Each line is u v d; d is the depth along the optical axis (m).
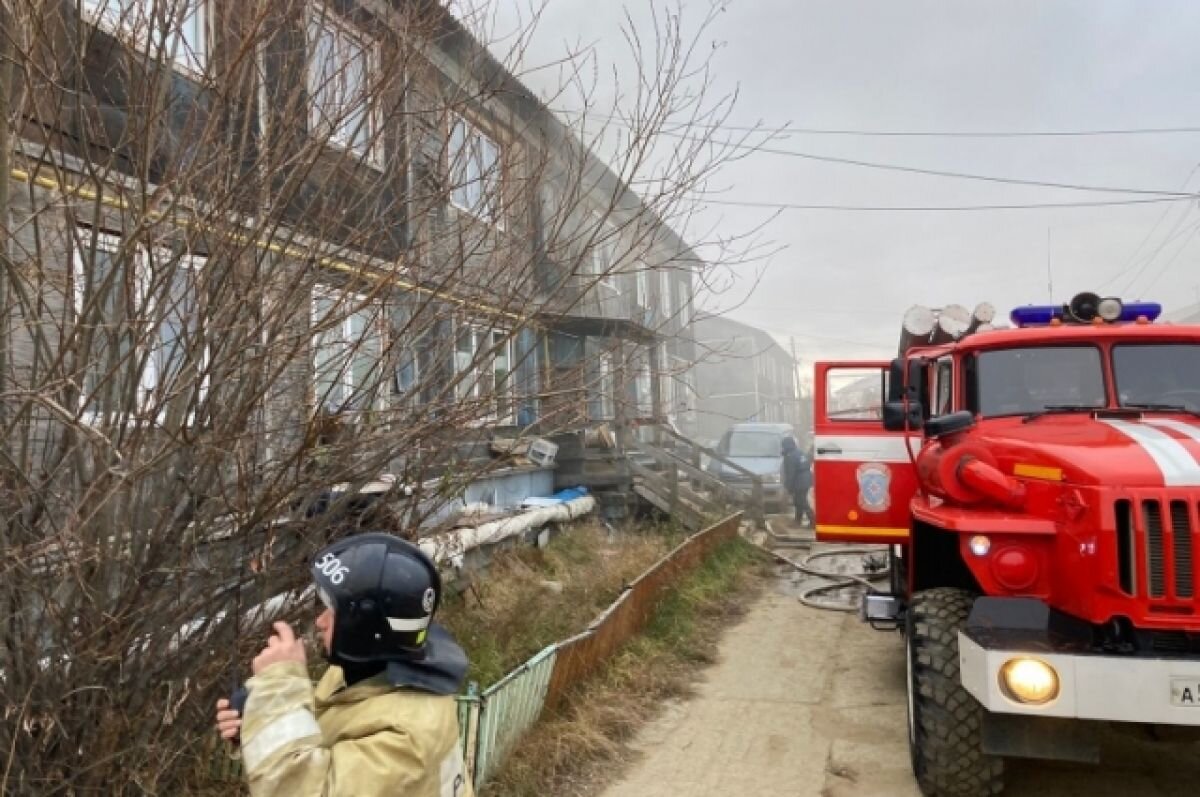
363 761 1.79
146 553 2.83
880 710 6.11
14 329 2.81
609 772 5.00
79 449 2.76
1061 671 3.74
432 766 1.83
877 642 7.98
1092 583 3.88
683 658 7.30
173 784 3.30
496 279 3.85
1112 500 3.84
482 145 4.15
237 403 2.96
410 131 3.68
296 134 3.17
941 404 6.02
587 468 12.94
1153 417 5.09
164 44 2.86
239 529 3.06
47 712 2.70
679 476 14.63
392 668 1.92
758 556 12.27
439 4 3.72
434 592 1.98
